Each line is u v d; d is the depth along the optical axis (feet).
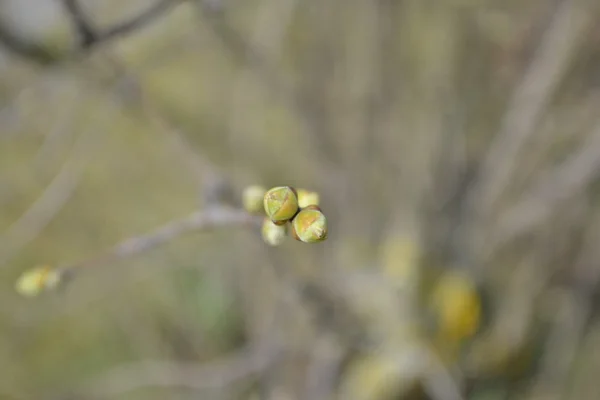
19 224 1.16
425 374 0.96
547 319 1.08
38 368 1.25
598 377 1.06
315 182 1.09
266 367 1.08
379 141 1.07
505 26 0.92
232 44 0.99
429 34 0.99
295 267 1.04
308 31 1.04
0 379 1.23
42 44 0.63
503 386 1.07
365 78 1.04
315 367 1.07
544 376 1.07
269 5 1.00
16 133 1.09
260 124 1.08
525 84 0.90
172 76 1.02
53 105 1.04
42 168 1.12
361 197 1.08
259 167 1.08
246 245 1.05
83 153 1.11
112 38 0.60
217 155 1.08
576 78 0.93
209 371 1.11
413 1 0.97
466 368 1.04
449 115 1.03
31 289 0.54
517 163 0.96
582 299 1.07
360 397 1.00
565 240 1.04
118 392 1.18
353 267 1.05
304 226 0.44
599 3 0.84
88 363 1.23
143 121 0.99
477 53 0.98
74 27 0.56
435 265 1.04
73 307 1.24
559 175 0.93
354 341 1.03
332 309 1.03
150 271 1.21
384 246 1.06
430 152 1.05
